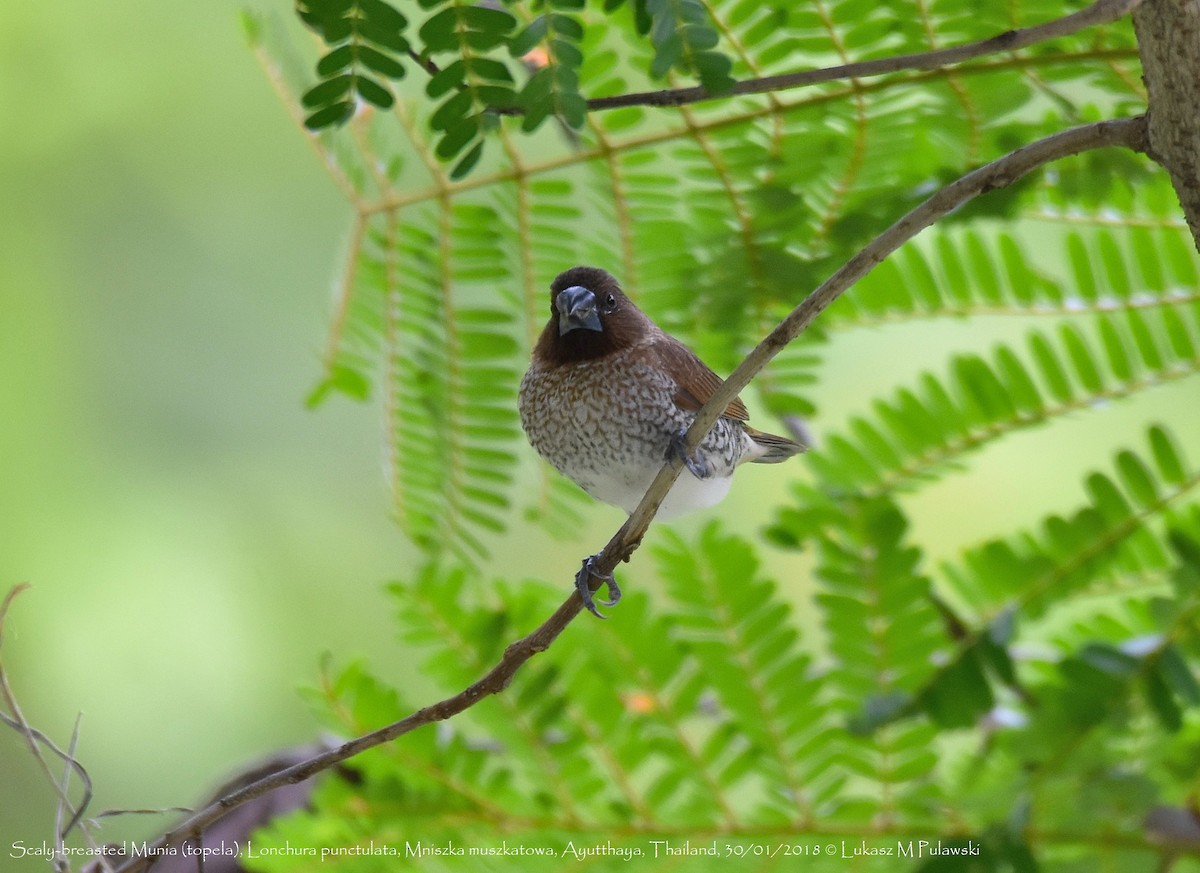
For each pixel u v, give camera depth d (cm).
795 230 605
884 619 596
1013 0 511
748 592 605
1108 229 608
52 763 959
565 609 496
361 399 690
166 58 1116
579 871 607
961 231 618
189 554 1048
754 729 604
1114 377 618
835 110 559
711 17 530
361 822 604
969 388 629
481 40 418
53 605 999
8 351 1051
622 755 611
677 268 635
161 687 1005
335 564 1082
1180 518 598
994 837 570
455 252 644
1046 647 657
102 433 1054
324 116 430
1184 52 373
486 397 669
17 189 1083
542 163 616
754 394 678
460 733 612
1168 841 578
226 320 1108
